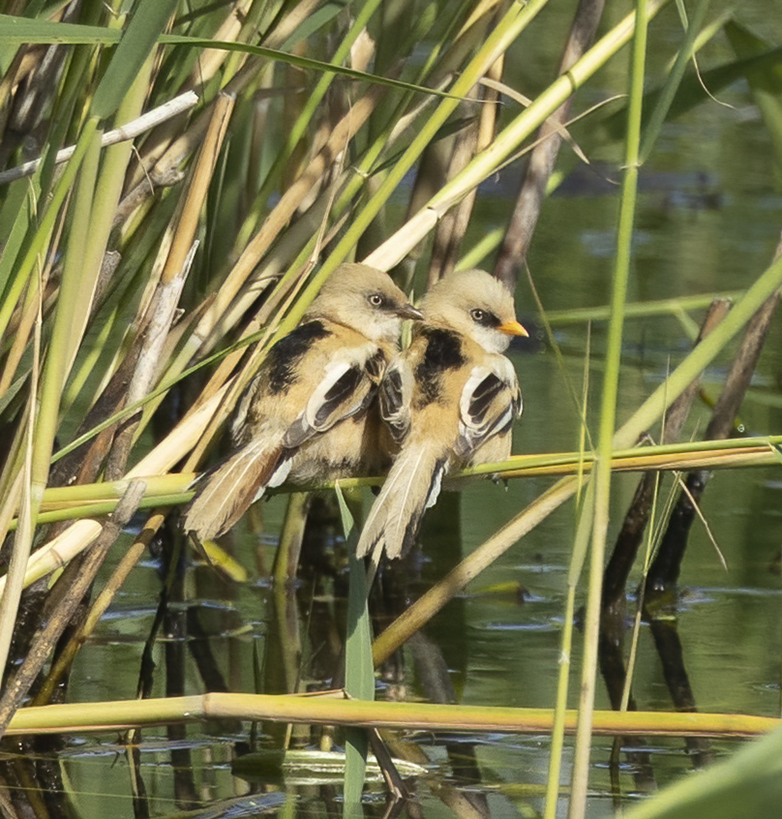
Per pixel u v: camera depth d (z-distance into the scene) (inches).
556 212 854.5
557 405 586.9
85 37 240.2
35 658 284.4
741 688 364.2
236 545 499.8
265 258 359.9
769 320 450.6
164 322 324.5
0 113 317.7
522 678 374.9
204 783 308.2
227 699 269.3
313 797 301.3
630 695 360.2
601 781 312.3
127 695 356.2
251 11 340.8
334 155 350.3
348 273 360.2
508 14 318.7
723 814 118.9
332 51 426.0
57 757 323.3
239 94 352.8
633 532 433.7
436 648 401.7
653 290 682.2
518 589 452.8
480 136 395.9
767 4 856.3
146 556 486.9
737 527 506.9
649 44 924.0
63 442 475.5
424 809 293.9
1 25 234.2
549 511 323.3
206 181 323.6
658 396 308.2
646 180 914.1
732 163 957.8
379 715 267.6
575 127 562.9
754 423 576.1
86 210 250.5
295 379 315.3
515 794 303.6
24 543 252.5
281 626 421.7
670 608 439.5
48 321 331.6
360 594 283.9
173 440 318.3
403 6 411.2
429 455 304.3
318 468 325.7
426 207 359.3
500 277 415.5
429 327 355.3
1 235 340.8
